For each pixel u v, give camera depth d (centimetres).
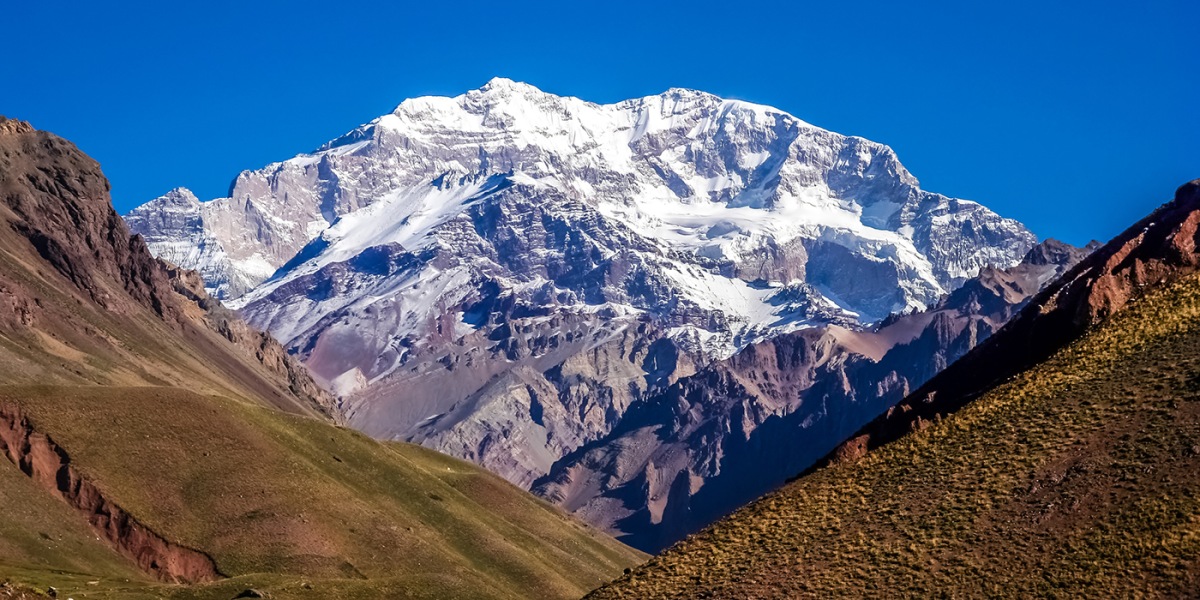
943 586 9625
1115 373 11369
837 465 12231
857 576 10175
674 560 11600
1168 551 8925
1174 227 13600
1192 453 9694
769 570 10762
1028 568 9419
